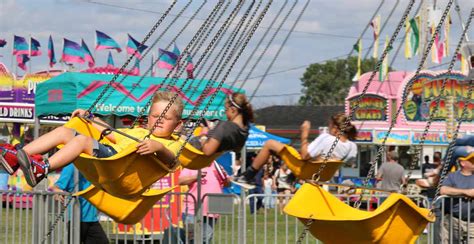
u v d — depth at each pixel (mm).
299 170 13305
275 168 31141
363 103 40125
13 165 9516
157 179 10258
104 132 10398
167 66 27547
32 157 9281
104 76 18766
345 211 10219
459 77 38875
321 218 9641
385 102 39625
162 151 9938
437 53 38625
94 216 13219
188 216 14078
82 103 18234
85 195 12188
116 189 10062
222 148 12328
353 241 9828
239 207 13430
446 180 13461
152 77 19375
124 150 9680
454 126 30469
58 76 18844
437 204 13375
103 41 35156
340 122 13281
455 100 38938
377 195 14188
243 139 12531
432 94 39156
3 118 29984
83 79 18375
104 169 9680
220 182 15039
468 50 17047
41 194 12523
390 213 9672
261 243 15516
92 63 35094
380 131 38938
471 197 13156
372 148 39938
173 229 14047
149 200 12125
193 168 12508
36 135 19547
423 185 14109
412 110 39406
